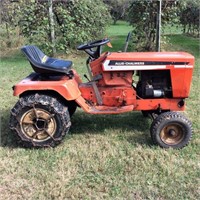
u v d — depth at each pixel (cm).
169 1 818
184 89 344
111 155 321
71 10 802
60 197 259
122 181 279
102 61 343
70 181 279
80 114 436
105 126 397
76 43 855
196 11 1100
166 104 352
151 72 348
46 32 774
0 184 277
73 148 338
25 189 271
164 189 268
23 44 1021
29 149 336
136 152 327
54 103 330
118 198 257
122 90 350
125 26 1714
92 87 354
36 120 332
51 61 370
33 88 328
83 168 300
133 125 399
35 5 766
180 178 283
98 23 934
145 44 897
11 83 599
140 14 848
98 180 279
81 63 778
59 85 327
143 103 352
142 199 256
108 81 348
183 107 356
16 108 331
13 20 893
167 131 335
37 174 290
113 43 1103
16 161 312
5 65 770
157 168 299
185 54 353
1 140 359
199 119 416
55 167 302
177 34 1237
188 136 334
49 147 337
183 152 330
